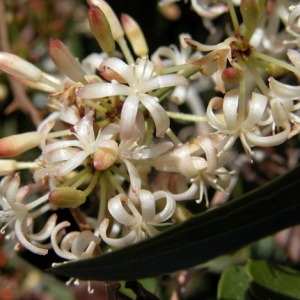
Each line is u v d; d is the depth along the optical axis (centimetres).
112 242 6
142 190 6
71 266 5
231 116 6
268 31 8
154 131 7
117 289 7
